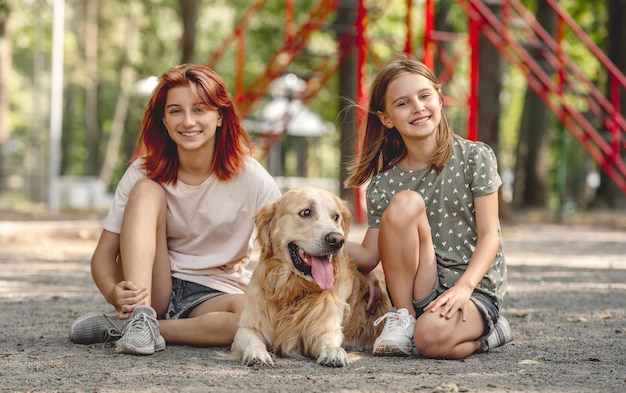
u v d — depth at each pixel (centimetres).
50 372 385
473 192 449
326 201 441
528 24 1447
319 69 1656
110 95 3831
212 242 482
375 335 470
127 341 425
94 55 3203
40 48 2972
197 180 475
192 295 477
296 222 429
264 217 443
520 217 1998
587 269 938
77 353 434
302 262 426
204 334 451
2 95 2333
